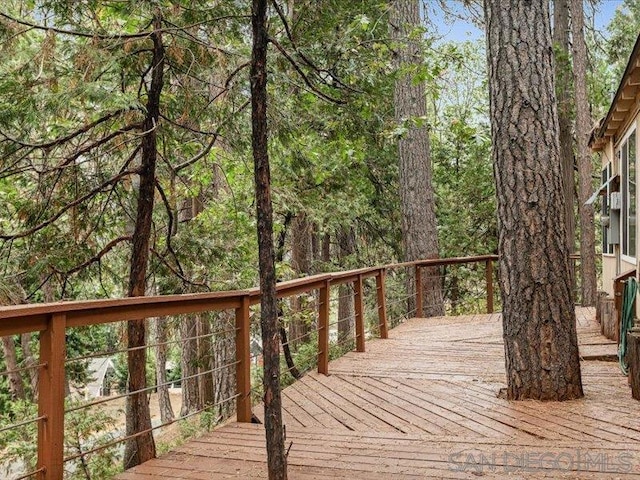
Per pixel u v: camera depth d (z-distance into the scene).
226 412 9.31
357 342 7.05
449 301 16.53
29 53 4.67
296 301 12.16
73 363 9.16
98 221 5.70
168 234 6.15
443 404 4.57
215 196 9.34
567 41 14.62
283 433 2.69
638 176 6.89
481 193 15.69
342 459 3.29
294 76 5.78
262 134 2.59
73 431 5.74
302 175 9.95
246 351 4.19
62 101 4.49
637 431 3.60
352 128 7.42
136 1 4.68
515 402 4.45
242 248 7.98
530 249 4.41
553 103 4.41
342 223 11.89
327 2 6.59
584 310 10.50
